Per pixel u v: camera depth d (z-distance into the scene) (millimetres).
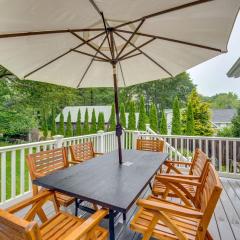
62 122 16656
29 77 2650
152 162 2559
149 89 22906
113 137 6156
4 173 2873
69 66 2742
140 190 1665
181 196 2111
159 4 1542
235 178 4219
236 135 7691
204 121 10406
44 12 1574
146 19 1806
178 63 2682
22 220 871
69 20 1761
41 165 2357
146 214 1791
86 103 23297
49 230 1585
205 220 1380
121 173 2105
